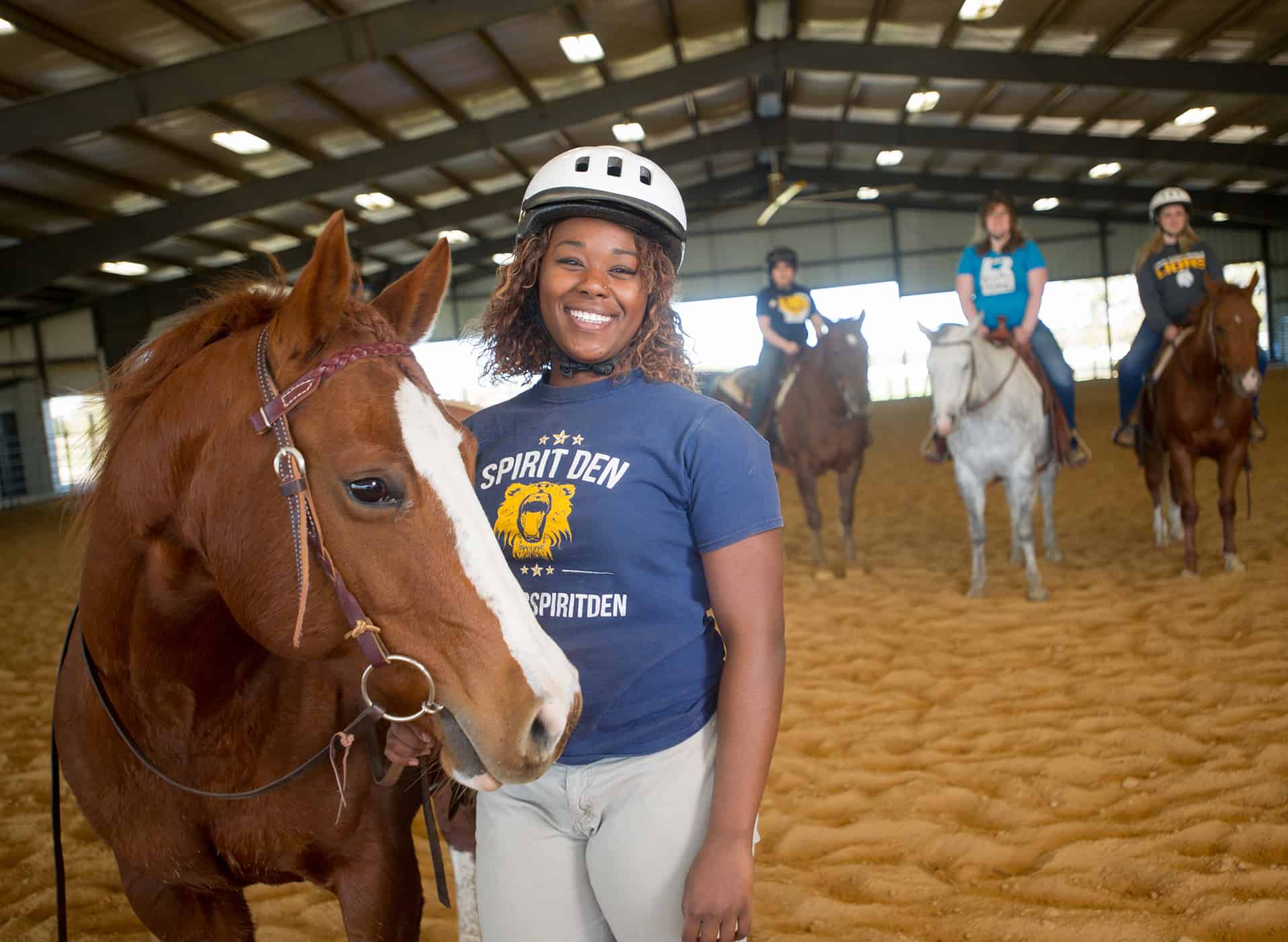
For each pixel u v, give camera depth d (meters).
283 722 1.35
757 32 13.79
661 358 1.24
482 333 1.37
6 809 3.16
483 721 1.01
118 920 2.39
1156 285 5.44
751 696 1.07
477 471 1.25
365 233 17.72
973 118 17.75
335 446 1.06
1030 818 2.51
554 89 13.65
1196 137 17.95
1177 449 4.96
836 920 2.09
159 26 9.06
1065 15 12.74
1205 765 2.66
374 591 1.05
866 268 25.66
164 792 1.35
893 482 10.10
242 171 13.15
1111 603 4.58
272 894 2.47
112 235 12.86
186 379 1.19
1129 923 1.95
